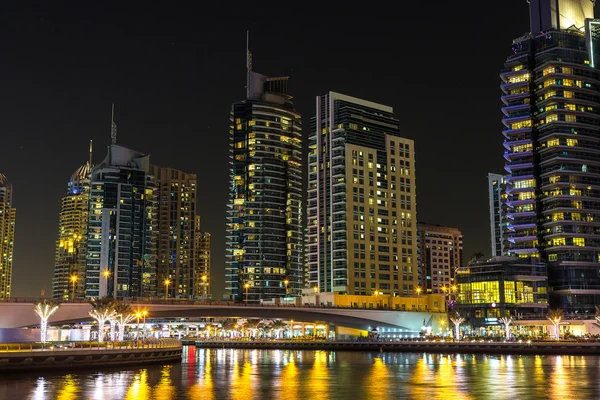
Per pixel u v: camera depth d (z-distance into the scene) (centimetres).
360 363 14138
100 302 16300
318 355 18125
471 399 7612
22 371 10056
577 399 7606
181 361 14025
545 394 8069
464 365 13225
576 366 12700
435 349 19475
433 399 7625
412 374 11025
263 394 8138
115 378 9706
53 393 7844
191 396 7862
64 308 16350
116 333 19475
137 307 18712
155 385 8956
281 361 15025
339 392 8356
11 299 15850
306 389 8700
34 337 12912
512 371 11512
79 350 10844
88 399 7388
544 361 14400
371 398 7725
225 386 9025
